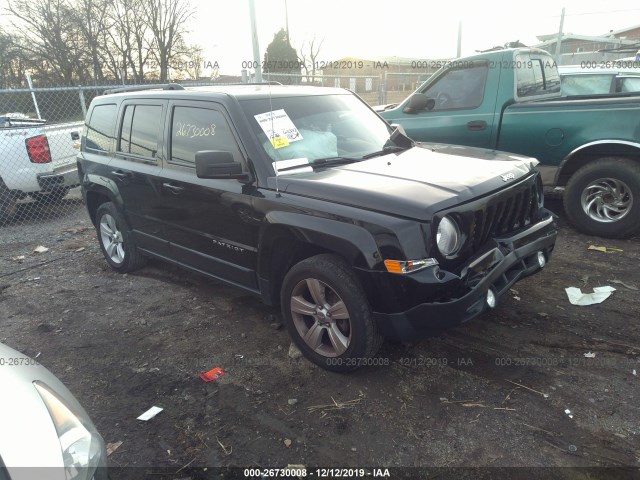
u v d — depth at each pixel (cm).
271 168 344
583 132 524
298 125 382
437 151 405
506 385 312
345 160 368
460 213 290
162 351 372
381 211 287
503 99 570
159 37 3052
